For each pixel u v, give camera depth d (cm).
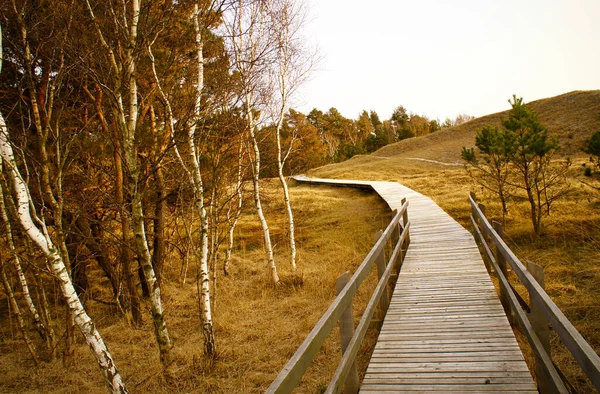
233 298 1049
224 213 1348
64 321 996
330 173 5106
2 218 800
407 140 6775
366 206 2309
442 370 404
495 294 621
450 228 1198
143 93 864
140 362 739
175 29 748
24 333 769
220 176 1042
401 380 390
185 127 729
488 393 353
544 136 1239
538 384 351
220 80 795
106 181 995
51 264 497
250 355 705
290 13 1226
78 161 963
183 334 872
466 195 2117
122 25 650
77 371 735
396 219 795
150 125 939
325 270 1188
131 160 637
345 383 382
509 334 477
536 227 1223
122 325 939
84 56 657
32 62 693
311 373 603
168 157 907
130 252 983
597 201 1461
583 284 818
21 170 835
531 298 357
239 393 580
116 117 718
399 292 674
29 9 700
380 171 4734
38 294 848
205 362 676
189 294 1107
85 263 1004
